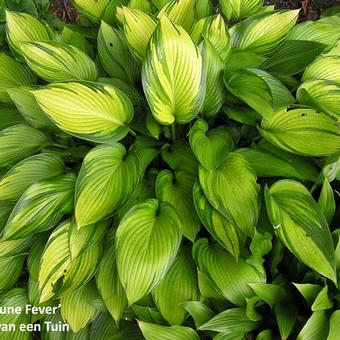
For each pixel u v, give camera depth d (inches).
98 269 27.1
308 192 25.8
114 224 27.9
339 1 48.4
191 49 25.8
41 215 26.3
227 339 25.7
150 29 29.8
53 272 26.0
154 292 26.3
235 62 29.9
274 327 26.7
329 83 28.3
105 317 29.3
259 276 25.8
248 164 26.3
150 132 28.5
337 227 28.0
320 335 24.1
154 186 28.6
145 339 27.9
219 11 40.6
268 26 31.8
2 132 29.5
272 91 28.7
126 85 31.2
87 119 26.5
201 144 26.7
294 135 26.8
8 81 32.6
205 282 26.1
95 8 35.6
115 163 27.0
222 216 25.4
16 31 31.9
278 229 24.5
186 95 26.7
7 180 27.7
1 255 28.6
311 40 33.4
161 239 24.6
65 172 29.3
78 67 30.2
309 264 23.7
